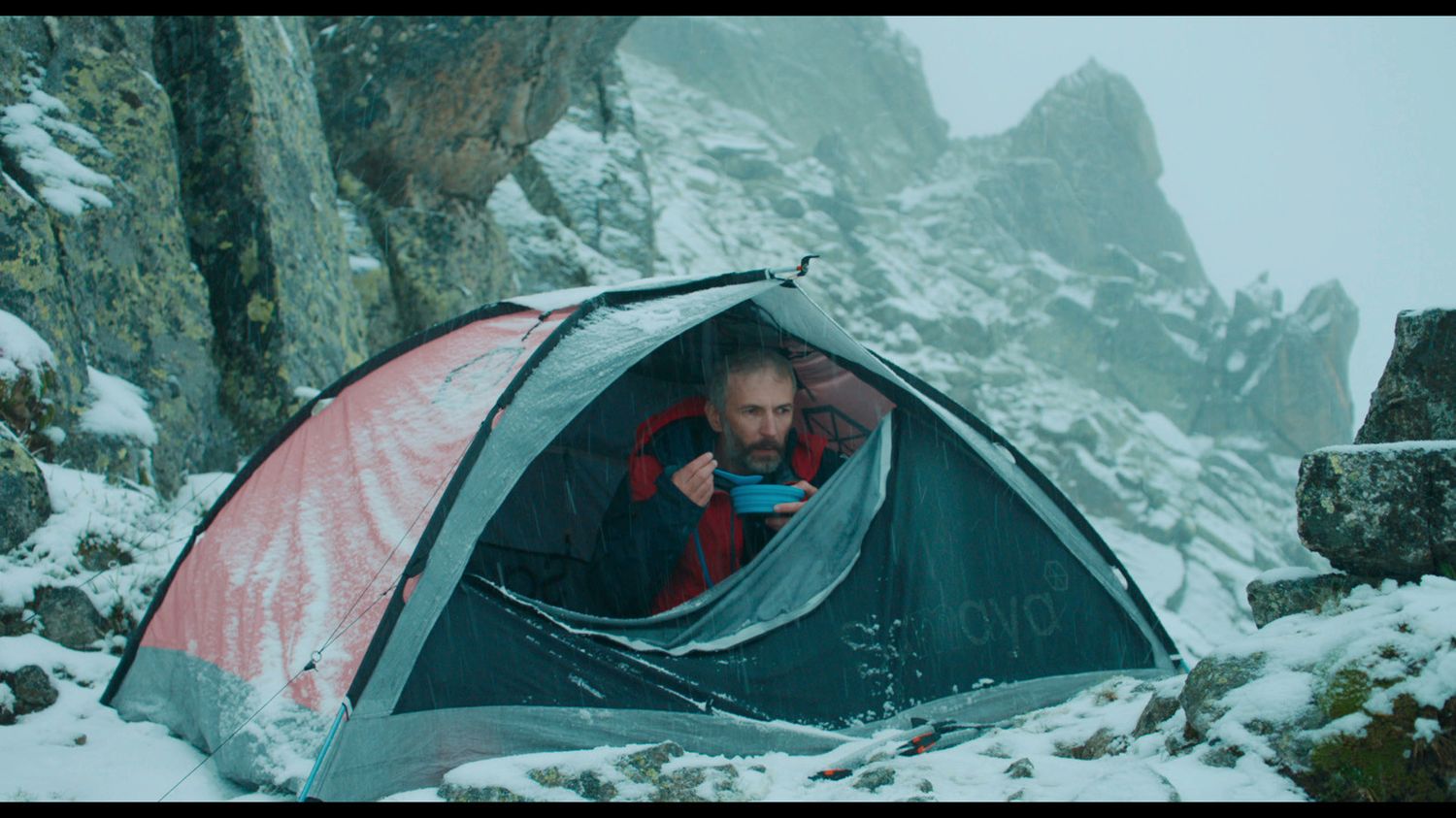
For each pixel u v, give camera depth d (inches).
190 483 320.2
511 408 171.5
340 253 438.6
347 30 503.5
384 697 150.9
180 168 382.3
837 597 185.6
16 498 238.7
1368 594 131.2
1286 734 114.7
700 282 189.2
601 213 831.1
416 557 156.6
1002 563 197.3
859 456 195.3
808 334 198.1
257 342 368.2
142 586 245.4
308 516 196.5
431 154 529.0
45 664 211.8
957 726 177.9
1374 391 146.0
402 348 231.5
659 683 167.0
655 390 235.9
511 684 158.2
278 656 171.3
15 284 276.8
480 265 547.2
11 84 316.8
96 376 302.2
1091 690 183.2
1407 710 109.5
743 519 201.8
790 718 175.2
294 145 414.6
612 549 197.0
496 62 514.9
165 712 196.2
